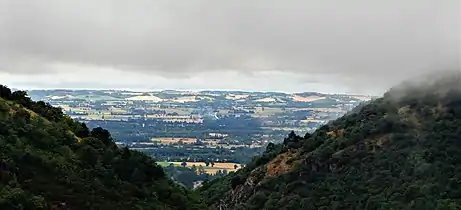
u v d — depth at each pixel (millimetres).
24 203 44344
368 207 99375
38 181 48312
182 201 60562
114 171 56438
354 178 109750
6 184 45594
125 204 52906
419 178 101188
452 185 95938
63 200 48375
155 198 57188
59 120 64125
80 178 51438
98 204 50594
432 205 91562
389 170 107312
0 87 63625
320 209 104500
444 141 108312
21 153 49344
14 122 54094
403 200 96875
